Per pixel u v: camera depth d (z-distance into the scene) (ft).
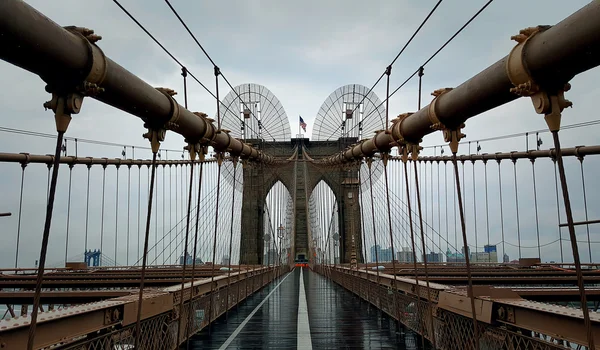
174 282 42.14
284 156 111.34
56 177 9.73
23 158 43.83
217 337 26.13
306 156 114.11
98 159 59.36
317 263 114.62
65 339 11.48
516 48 9.69
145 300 16.15
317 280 85.81
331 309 39.11
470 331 15.71
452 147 14.49
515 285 39.70
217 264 75.41
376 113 82.23
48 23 8.34
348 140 62.44
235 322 31.78
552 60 8.70
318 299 47.83
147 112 13.41
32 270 49.88
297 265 166.71
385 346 23.39
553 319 11.18
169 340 19.89
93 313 12.86
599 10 7.41
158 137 14.82
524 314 12.43
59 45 8.67
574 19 7.97
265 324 30.86
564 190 9.09
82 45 9.59
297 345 23.77
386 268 57.88
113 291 33.58
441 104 14.23
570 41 8.06
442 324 19.04
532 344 11.82
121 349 14.57
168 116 14.66
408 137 18.75
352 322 31.58
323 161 70.54
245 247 98.48
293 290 60.23
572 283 40.65
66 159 54.29
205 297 28.53
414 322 24.79
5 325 9.78
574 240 8.79
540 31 9.37
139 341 15.83
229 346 23.56
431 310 19.02
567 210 8.97
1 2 7.23
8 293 34.27
